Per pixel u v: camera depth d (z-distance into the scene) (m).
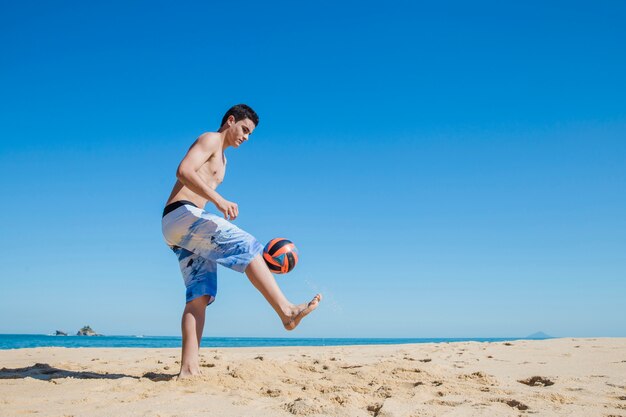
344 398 3.24
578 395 3.54
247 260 3.89
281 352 8.32
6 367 5.36
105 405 2.99
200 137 4.17
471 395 3.47
